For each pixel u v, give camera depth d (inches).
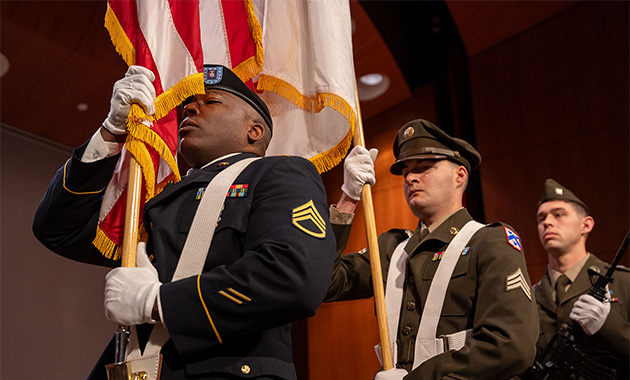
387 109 258.7
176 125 64.7
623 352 108.9
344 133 77.6
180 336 45.4
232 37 80.3
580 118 217.8
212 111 63.6
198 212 53.3
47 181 232.7
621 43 215.3
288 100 81.4
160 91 62.2
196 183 57.2
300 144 79.7
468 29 242.1
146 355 47.3
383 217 240.2
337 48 76.4
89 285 236.7
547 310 128.3
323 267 48.1
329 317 248.5
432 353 76.6
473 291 79.0
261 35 76.3
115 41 63.9
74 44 191.0
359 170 77.2
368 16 217.3
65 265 230.8
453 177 93.0
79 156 62.2
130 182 57.5
